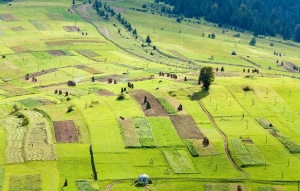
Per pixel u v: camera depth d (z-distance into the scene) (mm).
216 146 136375
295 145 139000
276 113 163375
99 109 159750
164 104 164875
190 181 117312
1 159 123250
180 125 149750
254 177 120875
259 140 141375
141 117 153875
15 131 142250
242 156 131250
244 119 156875
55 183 113125
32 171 118375
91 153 129625
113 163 124125
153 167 123688
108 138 138125
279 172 124000
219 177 120062
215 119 156000
